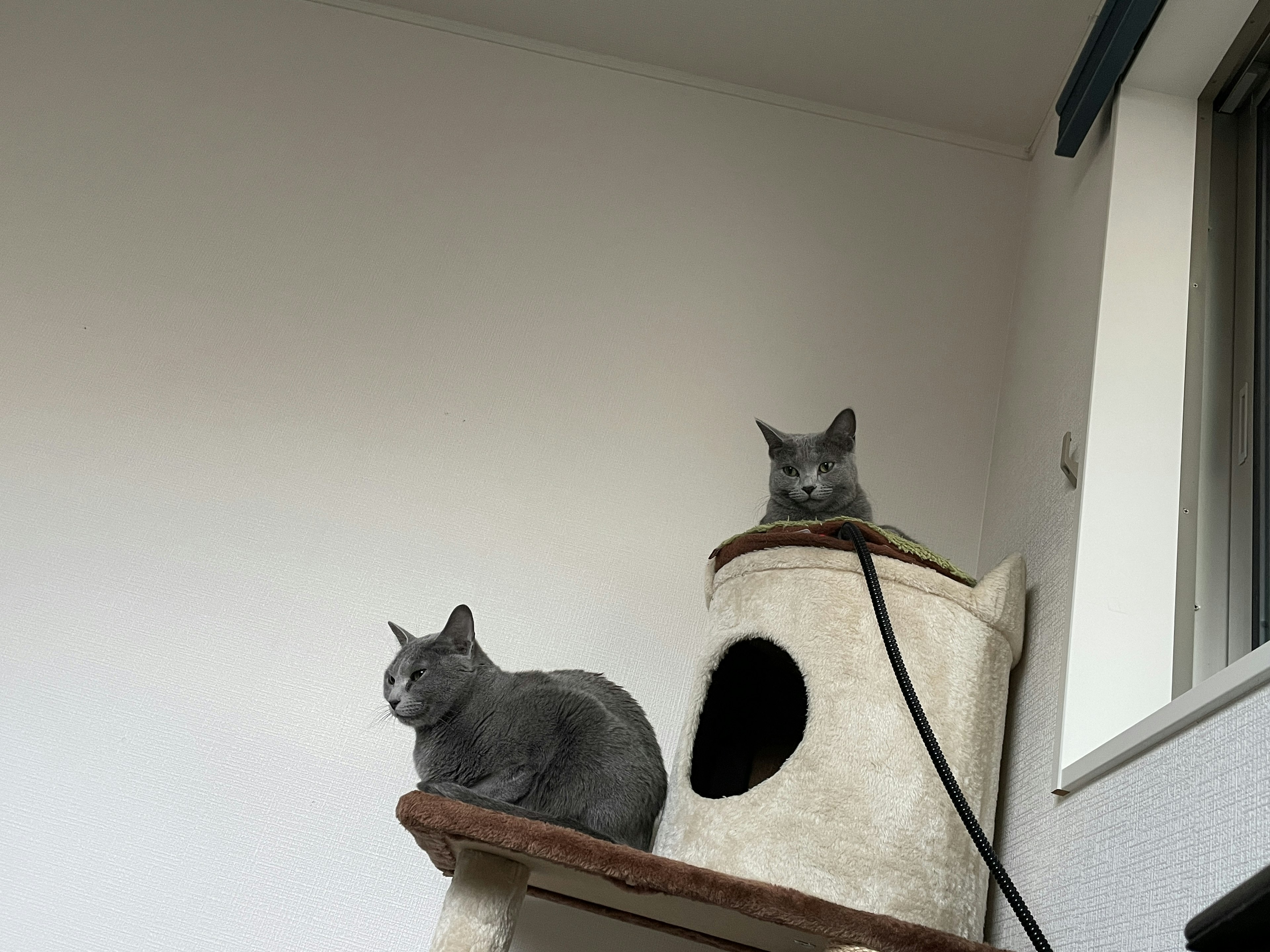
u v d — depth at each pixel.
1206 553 1.48
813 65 2.54
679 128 2.59
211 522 2.15
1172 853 1.04
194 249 2.41
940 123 2.59
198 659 2.03
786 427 2.27
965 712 1.48
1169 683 1.40
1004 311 2.40
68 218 2.43
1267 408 1.49
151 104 2.56
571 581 2.11
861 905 1.35
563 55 2.66
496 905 1.39
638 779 1.51
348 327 2.35
